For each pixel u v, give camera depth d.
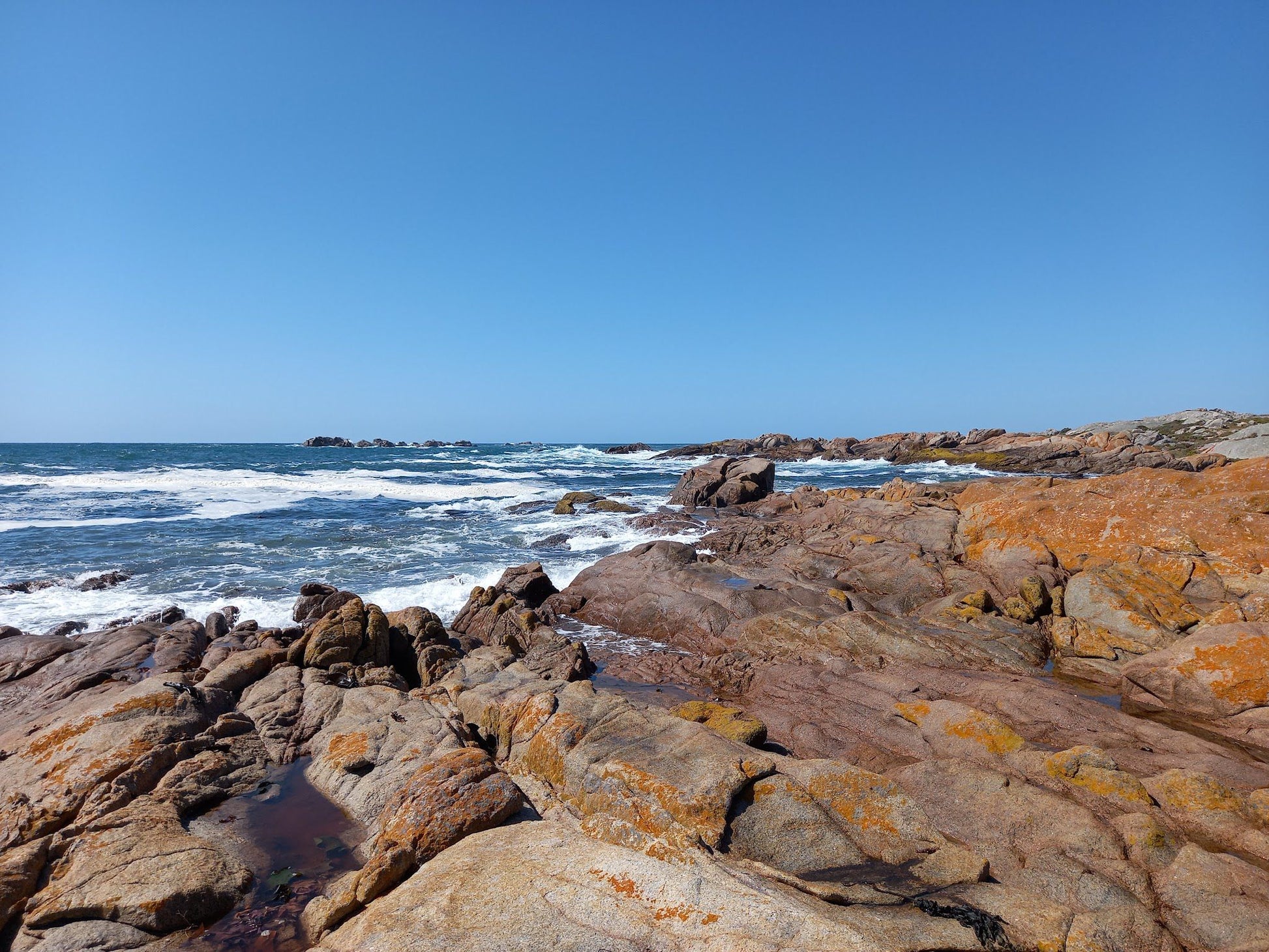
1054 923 5.27
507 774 7.70
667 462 90.38
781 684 12.93
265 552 25.84
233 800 8.55
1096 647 13.80
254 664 12.48
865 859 6.36
